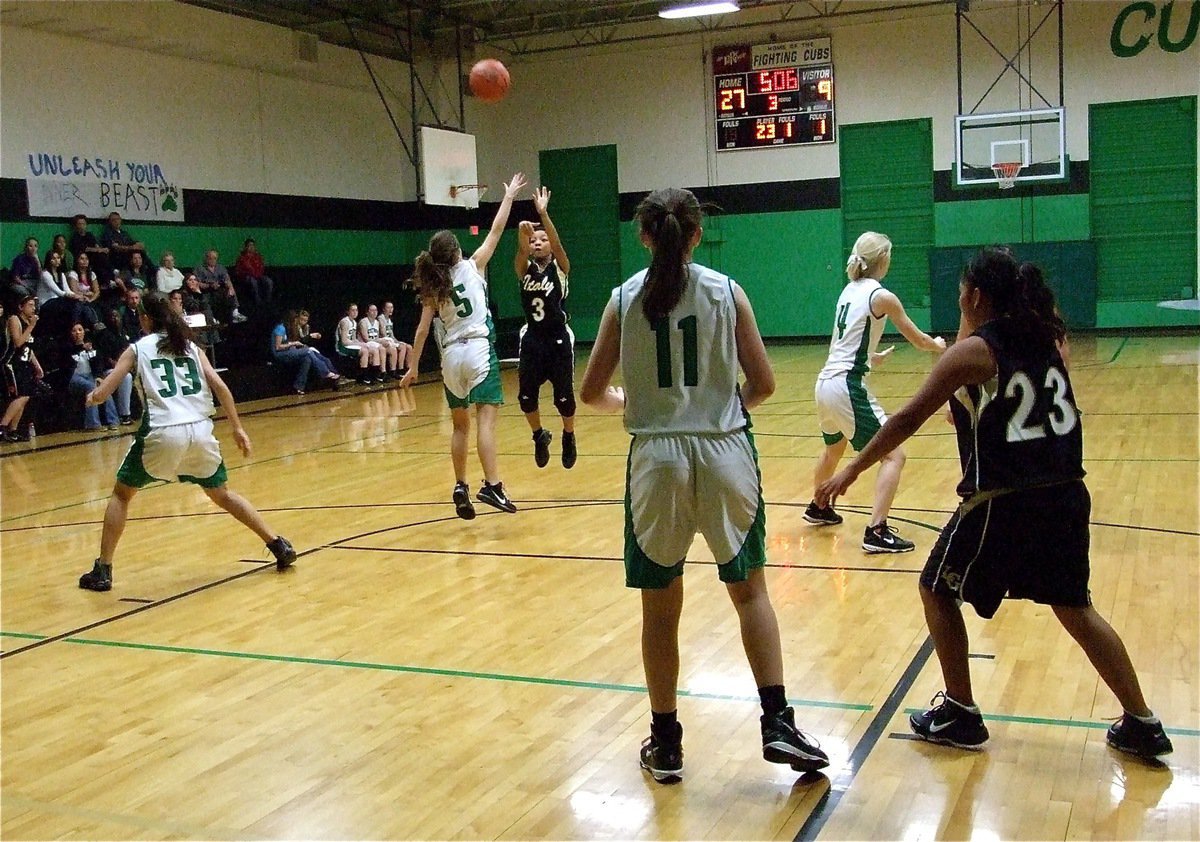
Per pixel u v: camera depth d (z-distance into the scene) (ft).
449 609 16.84
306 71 59.67
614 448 32.53
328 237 63.00
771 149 67.46
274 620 16.70
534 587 17.88
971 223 64.34
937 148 64.34
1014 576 10.34
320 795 10.60
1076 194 62.39
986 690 12.44
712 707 12.37
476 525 22.80
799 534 20.63
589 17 67.92
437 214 70.13
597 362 10.64
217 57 54.54
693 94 68.44
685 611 15.92
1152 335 61.46
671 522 10.13
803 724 11.71
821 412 20.03
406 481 28.43
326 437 37.60
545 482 27.37
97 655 15.34
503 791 10.50
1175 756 10.55
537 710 12.55
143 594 18.54
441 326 22.40
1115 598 15.74
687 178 69.21
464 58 68.95
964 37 63.05
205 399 19.08
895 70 64.59
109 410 43.09
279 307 59.41
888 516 21.88
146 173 51.93
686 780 10.56
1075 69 61.62
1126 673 10.44
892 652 13.92
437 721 12.35
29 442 39.58
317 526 23.48
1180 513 20.89
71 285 44.75
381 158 67.10
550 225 22.68
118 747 12.02
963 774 10.36
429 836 9.66
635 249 70.79
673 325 10.11
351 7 61.11
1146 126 60.95
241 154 57.31
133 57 51.29
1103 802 9.68
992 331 10.26
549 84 71.20
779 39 66.39
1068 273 62.64
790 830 9.46
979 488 10.27
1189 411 33.91
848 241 66.90
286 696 13.39
